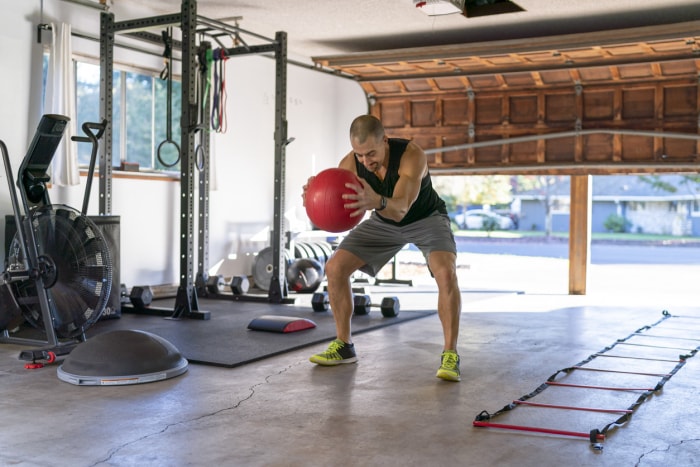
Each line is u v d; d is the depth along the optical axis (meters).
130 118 7.55
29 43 6.32
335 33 8.64
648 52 7.91
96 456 2.72
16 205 4.59
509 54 8.09
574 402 3.54
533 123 9.06
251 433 3.02
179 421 3.18
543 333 5.59
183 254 6.08
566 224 24.69
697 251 17.66
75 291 4.60
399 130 9.89
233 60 8.61
